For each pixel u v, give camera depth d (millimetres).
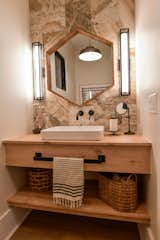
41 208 1433
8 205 1512
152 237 1171
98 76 1818
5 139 1500
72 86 1871
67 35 1845
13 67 1621
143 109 1436
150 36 1155
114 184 1357
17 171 1688
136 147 1245
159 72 972
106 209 1353
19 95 1706
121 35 1695
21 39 1755
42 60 1911
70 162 1318
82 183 1307
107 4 1765
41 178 1688
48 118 1929
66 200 1334
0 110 1448
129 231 1535
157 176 1062
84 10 1808
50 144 1378
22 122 1748
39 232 1534
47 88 1922
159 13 958
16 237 1482
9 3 1573
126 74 1711
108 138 1438
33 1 1904
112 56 1768
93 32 1797
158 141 1024
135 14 1688
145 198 1448
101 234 1499
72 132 1365
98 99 1823
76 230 1551
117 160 1281
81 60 1845
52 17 1873
